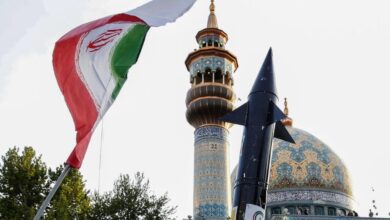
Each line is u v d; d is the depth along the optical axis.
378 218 42.31
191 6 16.27
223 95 50.03
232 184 53.09
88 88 15.25
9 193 34.03
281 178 49.31
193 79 51.78
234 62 53.09
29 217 31.89
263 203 29.30
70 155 14.39
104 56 15.56
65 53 15.51
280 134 31.77
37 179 34.50
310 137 52.84
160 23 15.89
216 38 53.88
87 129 14.94
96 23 15.83
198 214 45.72
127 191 34.59
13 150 35.09
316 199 48.59
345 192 50.28
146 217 33.94
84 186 35.03
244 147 30.48
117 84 15.55
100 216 33.75
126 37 15.80
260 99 31.52
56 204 31.36
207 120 49.53
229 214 46.41
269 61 33.25
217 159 48.03
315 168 49.78
